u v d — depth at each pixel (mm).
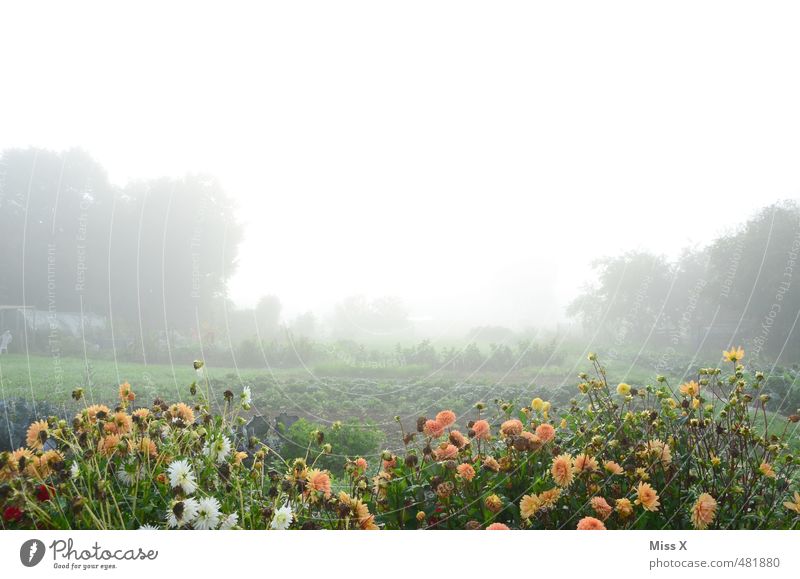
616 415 2600
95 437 1862
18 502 1587
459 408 6629
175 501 1614
